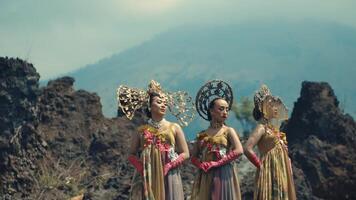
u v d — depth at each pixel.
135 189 22.16
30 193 71.25
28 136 75.38
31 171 72.94
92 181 73.75
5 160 72.31
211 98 22.88
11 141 73.44
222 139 22.59
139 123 81.81
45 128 80.06
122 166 73.25
